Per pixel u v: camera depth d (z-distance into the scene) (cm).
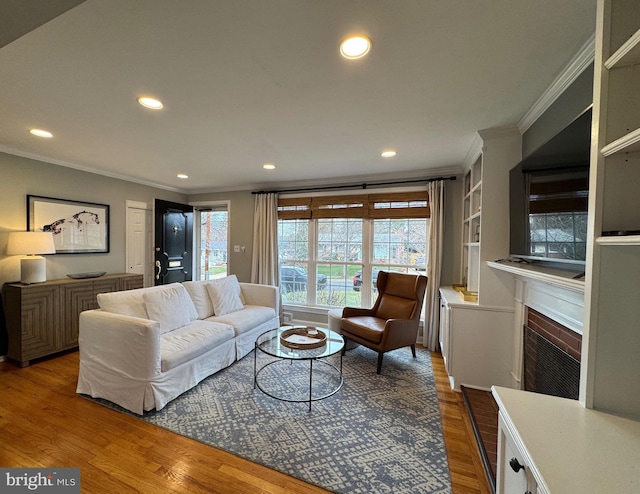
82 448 168
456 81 158
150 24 115
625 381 92
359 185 391
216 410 209
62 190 331
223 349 274
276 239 434
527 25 116
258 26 116
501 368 235
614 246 91
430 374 274
